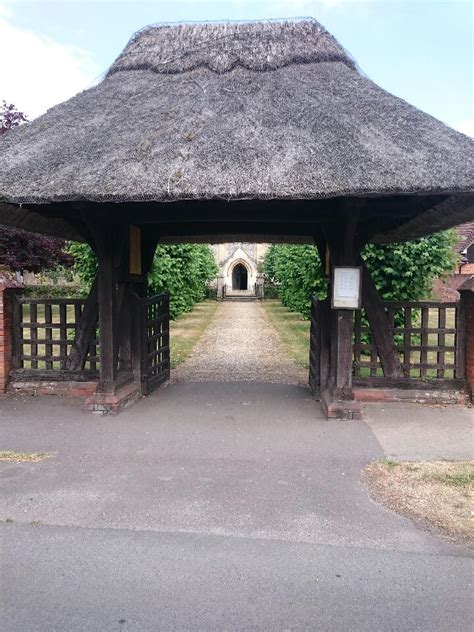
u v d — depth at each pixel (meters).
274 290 37.16
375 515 3.49
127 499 3.74
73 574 2.83
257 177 4.69
